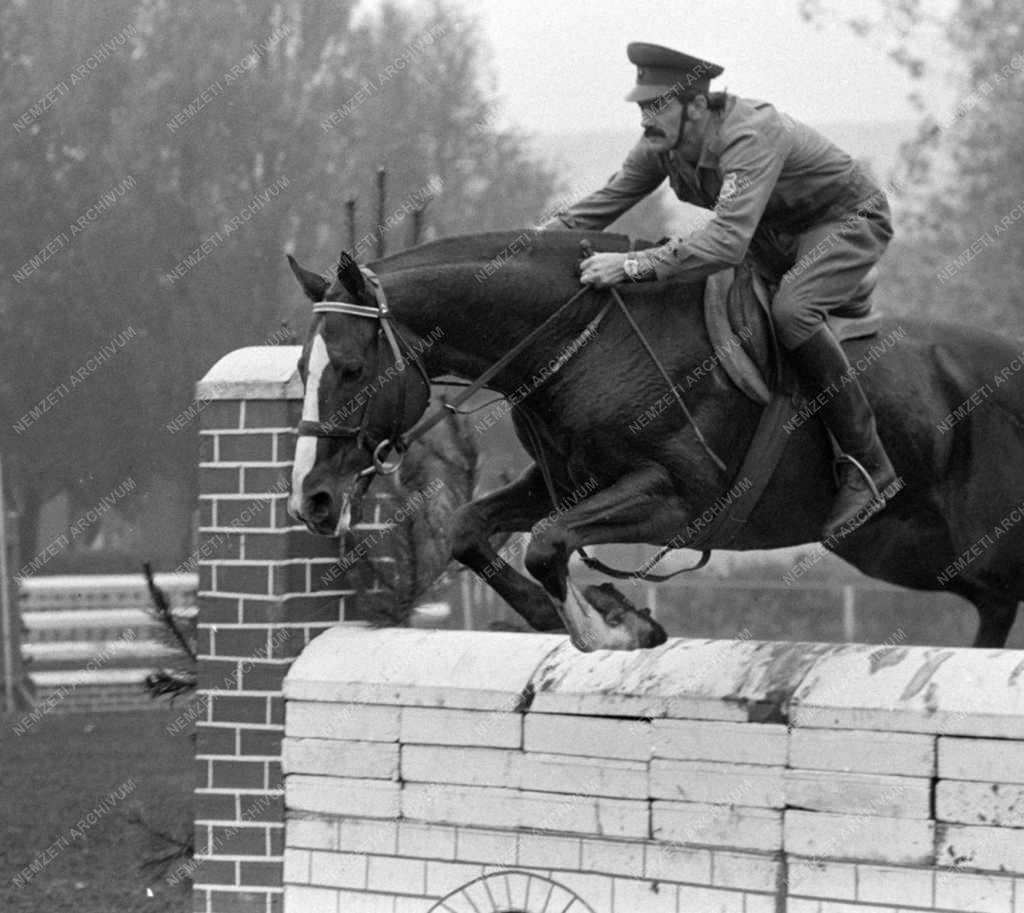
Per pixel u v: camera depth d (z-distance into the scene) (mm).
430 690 8898
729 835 8047
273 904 9492
